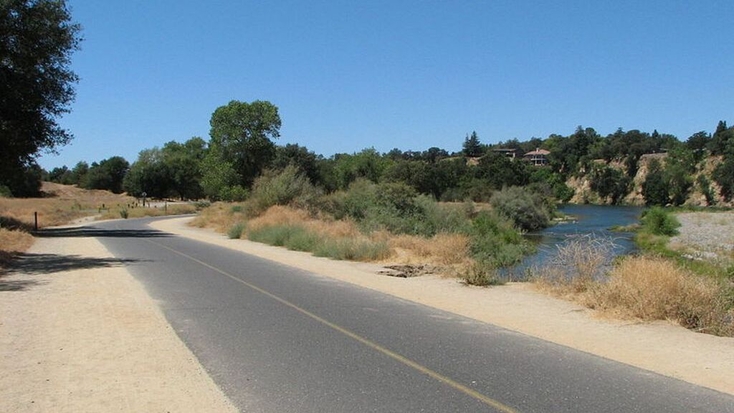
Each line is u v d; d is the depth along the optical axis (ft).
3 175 107.65
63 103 104.94
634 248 121.80
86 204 296.51
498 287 43.19
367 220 106.42
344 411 16.93
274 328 27.96
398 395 18.42
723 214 247.91
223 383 19.52
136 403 17.47
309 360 22.43
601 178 562.66
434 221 112.37
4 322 28.09
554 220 244.01
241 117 260.21
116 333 26.30
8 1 86.33
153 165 412.98
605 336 27.25
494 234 112.37
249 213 125.70
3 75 91.20
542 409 17.30
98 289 38.63
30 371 20.43
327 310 32.81
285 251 72.59
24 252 65.05
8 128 96.84
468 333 27.53
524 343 25.67
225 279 45.11
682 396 18.61
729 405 17.78
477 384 19.66
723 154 523.70
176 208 251.19
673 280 31.65
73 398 17.79
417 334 27.12
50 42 95.61
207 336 26.17
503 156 378.12
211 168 261.24
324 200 125.80
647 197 516.73
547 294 39.58
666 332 28.17
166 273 48.06
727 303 30.73
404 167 309.42
